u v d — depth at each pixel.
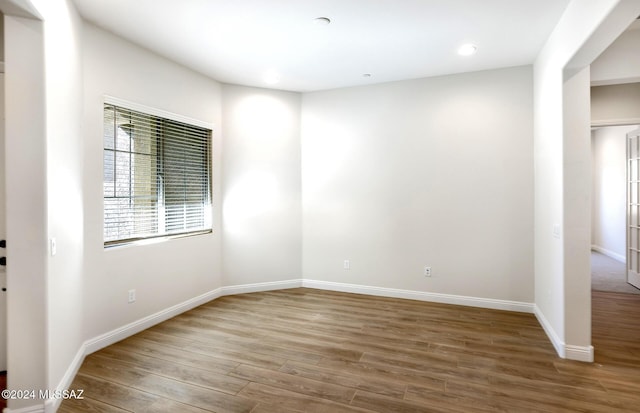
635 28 3.18
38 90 2.09
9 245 2.07
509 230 4.07
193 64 3.95
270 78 4.43
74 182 2.64
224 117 4.60
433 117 4.38
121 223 3.35
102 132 3.10
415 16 2.90
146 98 3.54
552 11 2.80
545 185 3.47
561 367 2.72
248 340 3.25
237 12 2.83
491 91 4.12
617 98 4.24
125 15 2.87
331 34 3.23
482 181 4.17
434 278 4.41
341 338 3.29
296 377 2.58
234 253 4.70
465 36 3.28
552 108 3.18
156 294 3.67
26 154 2.09
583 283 2.84
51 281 2.20
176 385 2.47
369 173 4.71
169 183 3.90
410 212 4.51
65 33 2.45
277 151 4.91
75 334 2.67
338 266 4.91
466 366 2.74
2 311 2.54
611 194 7.38
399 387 2.44
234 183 4.66
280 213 4.95
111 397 2.33
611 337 3.31
